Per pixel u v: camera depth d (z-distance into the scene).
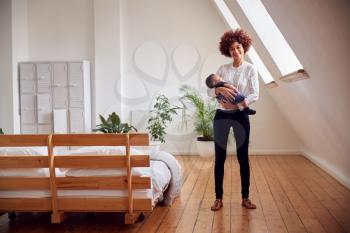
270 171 5.61
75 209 3.13
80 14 7.77
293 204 3.76
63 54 7.82
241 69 3.66
